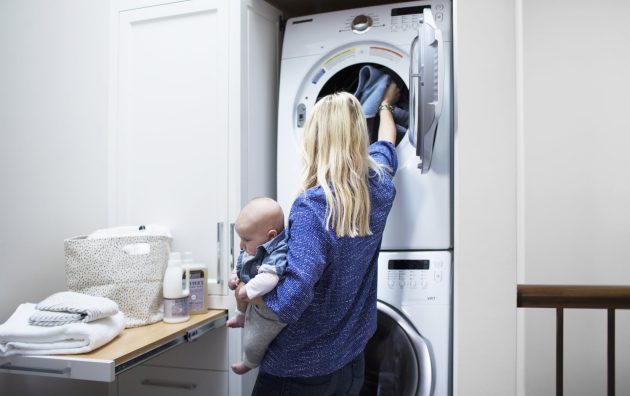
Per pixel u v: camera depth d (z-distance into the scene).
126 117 1.76
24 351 1.15
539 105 2.41
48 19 1.77
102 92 1.81
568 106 2.38
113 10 1.77
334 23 1.68
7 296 1.65
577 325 2.44
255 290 1.06
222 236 1.63
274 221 1.23
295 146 1.68
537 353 2.46
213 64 1.65
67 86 1.81
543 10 2.40
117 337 1.30
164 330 1.37
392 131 1.48
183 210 1.68
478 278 1.37
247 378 1.64
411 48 1.40
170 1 1.70
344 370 1.21
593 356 2.42
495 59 1.38
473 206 1.38
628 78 2.33
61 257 1.81
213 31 1.66
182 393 1.67
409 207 1.53
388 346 1.51
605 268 2.37
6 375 1.65
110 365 1.08
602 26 2.34
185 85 1.69
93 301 1.26
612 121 2.35
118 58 1.76
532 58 2.41
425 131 1.29
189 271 1.55
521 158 2.39
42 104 1.75
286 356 1.14
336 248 1.07
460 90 1.38
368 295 1.30
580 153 2.38
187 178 1.68
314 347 1.14
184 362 1.66
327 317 1.12
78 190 1.81
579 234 2.38
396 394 1.49
